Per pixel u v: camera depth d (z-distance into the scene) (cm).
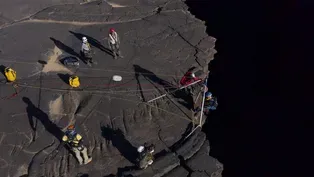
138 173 1535
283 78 2088
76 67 1975
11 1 2406
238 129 1877
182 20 2292
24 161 1587
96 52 2064
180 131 1705
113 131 1691
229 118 1919
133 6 2409
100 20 2286
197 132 1692
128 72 1955
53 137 1667
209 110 1803
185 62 2023
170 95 1841
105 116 1750
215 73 2117
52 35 2183
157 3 2445
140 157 1496
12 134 1684
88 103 1800
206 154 1622
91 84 1884
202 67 2005
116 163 1580
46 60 2020
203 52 2083
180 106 1797
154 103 1803
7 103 1812
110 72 1952
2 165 1577
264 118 1920
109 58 2031
